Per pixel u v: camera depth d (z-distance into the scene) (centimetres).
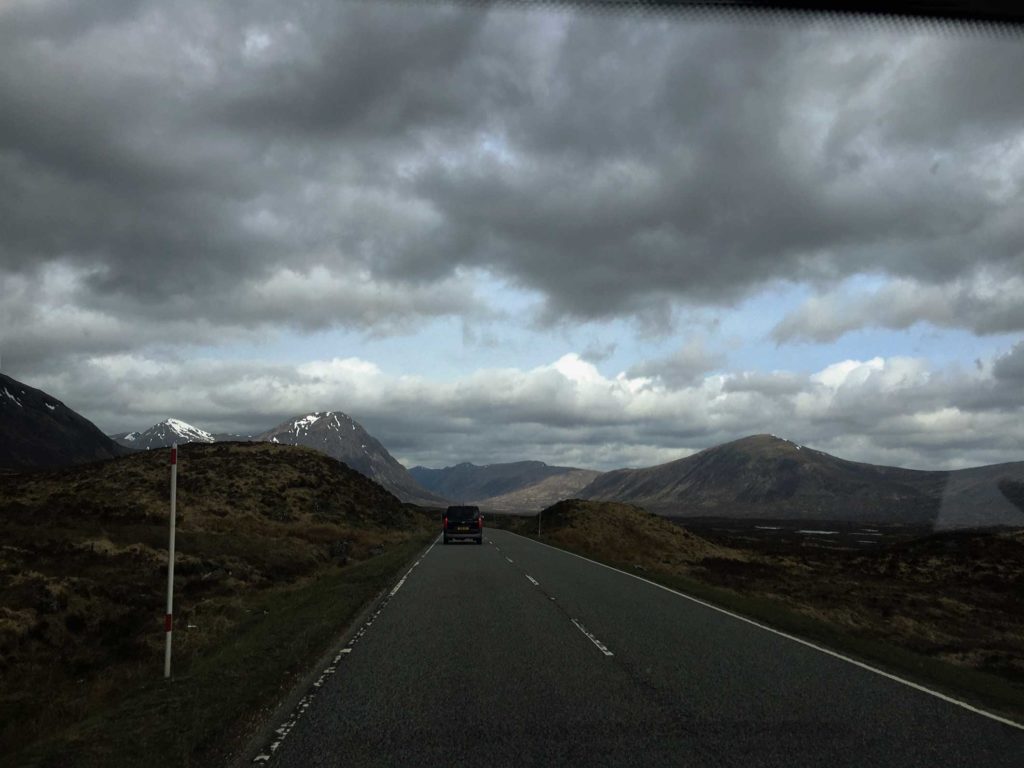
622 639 1125
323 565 3164
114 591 1811
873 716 703
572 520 5947
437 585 1897
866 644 1114
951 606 2770
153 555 2431
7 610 1470
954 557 4444
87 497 4606
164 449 6631
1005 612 2788
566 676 871
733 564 4575
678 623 1292
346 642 1095
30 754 602
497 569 2377
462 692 794
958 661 1431
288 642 1084
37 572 1812
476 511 4038
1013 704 769
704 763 566
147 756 580
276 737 634
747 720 686
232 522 4291
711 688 814
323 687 816
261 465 6244
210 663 966
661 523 6650
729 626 1265
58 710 923
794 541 9319
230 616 1716
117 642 1477
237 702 744
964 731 655
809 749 599
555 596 1678
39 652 1366
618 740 623
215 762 572
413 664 938
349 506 6119
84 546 2381
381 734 643
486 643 1088
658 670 906
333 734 643
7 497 4594
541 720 685
